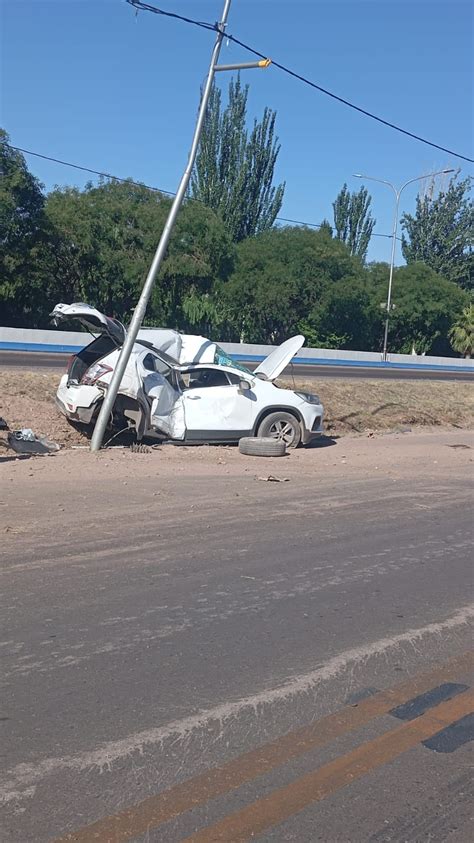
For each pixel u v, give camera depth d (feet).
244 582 24.61
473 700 16.97
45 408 53.16
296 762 14.17
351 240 252.01
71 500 35.17
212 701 16.43
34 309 161.79
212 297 183.83
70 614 21.21
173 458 47.44
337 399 75.56
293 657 18.92
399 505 37.68
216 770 13.80
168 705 16.19
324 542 30.01
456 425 79.36
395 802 13.07
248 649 19.29
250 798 13.02
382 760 14.37
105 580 24.21
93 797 12.87
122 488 38.40
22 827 12.05
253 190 209.56
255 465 47.21
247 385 52.42
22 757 14.03
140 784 13.29
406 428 73.56
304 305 192.34
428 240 263.29
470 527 33.58
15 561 25.80
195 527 31.42
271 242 193.36
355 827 12.35
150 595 22.98
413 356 186.09
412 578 25.80
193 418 51.67
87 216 162.40
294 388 75.15
